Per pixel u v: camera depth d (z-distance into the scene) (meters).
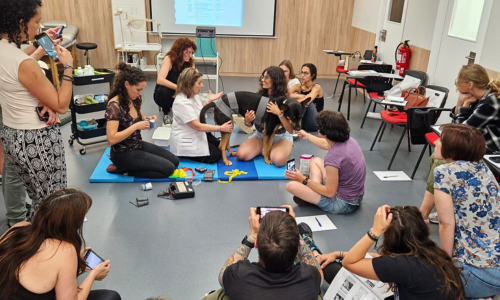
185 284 2.28
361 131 4.89
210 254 2.54
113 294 1.90
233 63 7.41
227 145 3.90
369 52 6.38
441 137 2.08
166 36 7.09
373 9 6.51
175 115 3.60
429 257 1.58
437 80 4.85
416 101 4.19
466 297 2.01
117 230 2.74
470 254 1.95
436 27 4.80
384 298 1.92
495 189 1.98
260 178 3.53
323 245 2.66
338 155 2.85
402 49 5.41
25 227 1.60
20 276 1.47
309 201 3.04
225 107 3.56
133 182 3.40
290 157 4.06
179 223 2.85
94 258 1.96
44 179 2.35
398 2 5.75
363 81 5.07
